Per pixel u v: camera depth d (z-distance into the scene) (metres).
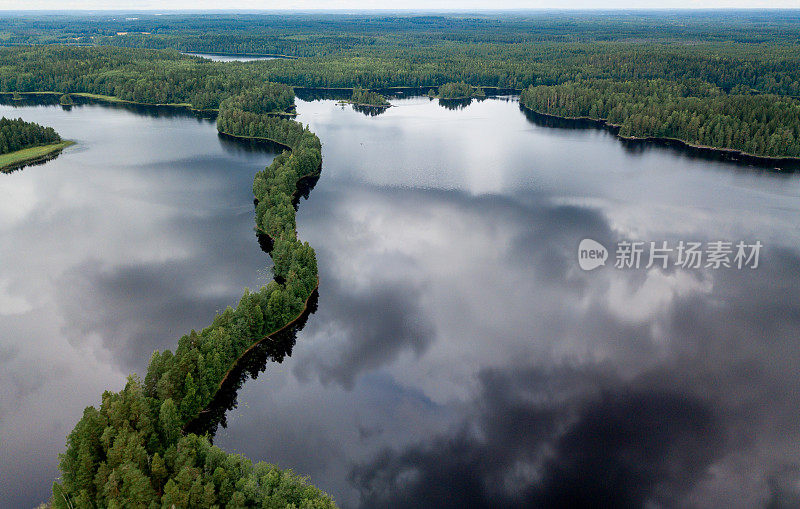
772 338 126.25
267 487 72.00
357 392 110.25
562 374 116.50
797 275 153.62
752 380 113.19
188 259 158.50
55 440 95.69
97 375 111.69
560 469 92.56
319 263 158.75
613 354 122.31
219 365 102.31
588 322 134.12
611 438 99.12
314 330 129.38
